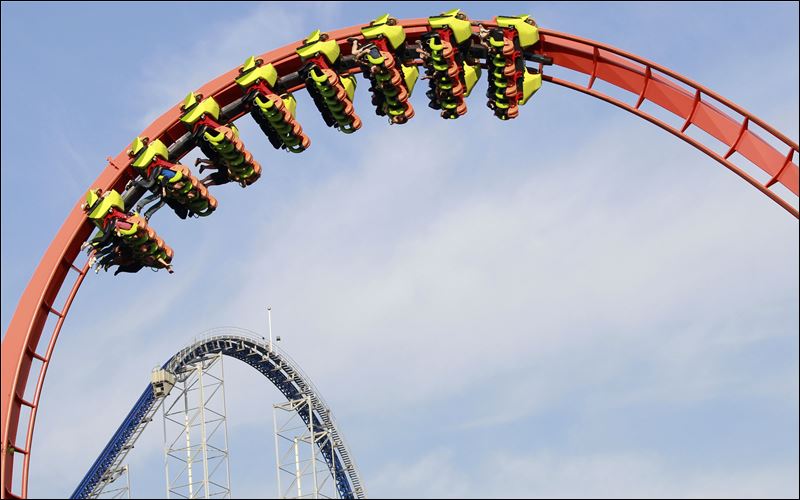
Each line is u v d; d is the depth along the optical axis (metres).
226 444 69.00
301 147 47.31
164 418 68.44
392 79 46.66
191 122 44.84
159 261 44.88
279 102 45.44
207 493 66.44
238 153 45.38
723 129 45.31
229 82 46.12
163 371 68.44
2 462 38.66
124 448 71.94
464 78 47.91
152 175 43.97
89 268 43.47
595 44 46.25
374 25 47.06
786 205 44.16
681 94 46.03
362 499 74.44
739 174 44.88
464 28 46.59
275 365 74.69
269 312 77.81
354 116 47.19
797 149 43.75
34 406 40.59
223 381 70.44
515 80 47.53
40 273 41.97
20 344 40.47
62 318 42.34
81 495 72.81
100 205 42.91
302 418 74.88
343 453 74.62
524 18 46.94
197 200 45.22
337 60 46.69
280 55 46.47
